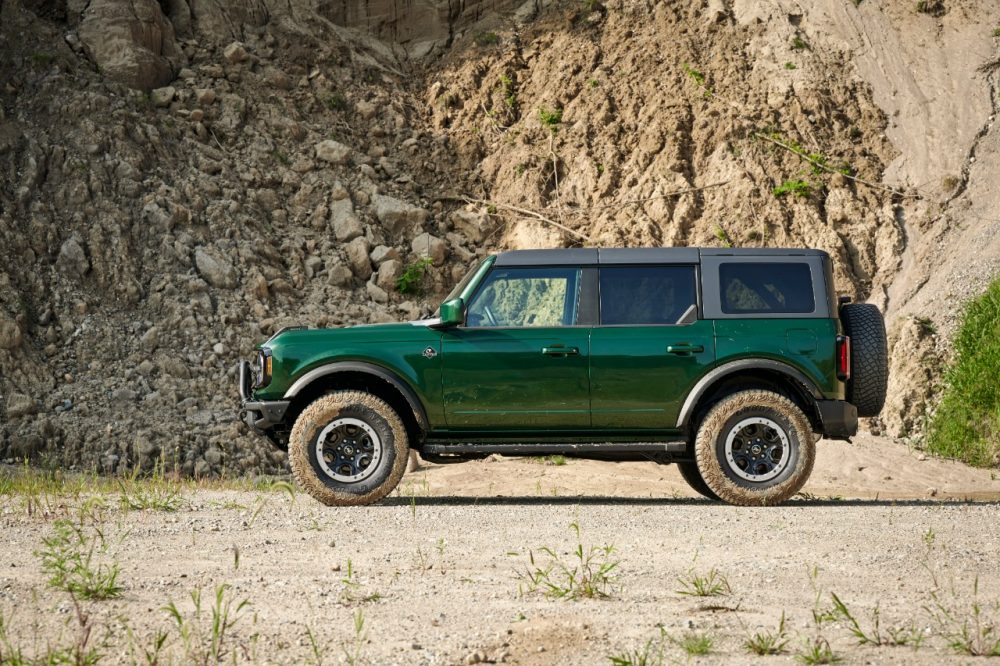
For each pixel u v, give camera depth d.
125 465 16.95
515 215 23.70
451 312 8.66
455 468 15.06
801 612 4.55
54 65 22.64
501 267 9.05
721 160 23.55
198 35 25.39
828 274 9.04
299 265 21.62
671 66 25.83
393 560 5.88
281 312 20.53
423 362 8.82
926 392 18.81
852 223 22.31
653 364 8.80
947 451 17.58
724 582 5.09
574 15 27.69
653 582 5.23
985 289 19.86
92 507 8.21
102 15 23.62
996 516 7.92
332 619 4.48
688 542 6.49
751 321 8.90
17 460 16.72
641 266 9.01
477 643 4.07
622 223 22.78
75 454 16.98
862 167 23.42
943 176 22.88
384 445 8.73
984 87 24.52
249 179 22.64
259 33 26.20
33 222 20.09
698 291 8.95
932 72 25.12
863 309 9.24
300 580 5.29
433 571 5.54
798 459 8.72
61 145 21.34
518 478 13.96
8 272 19.33
